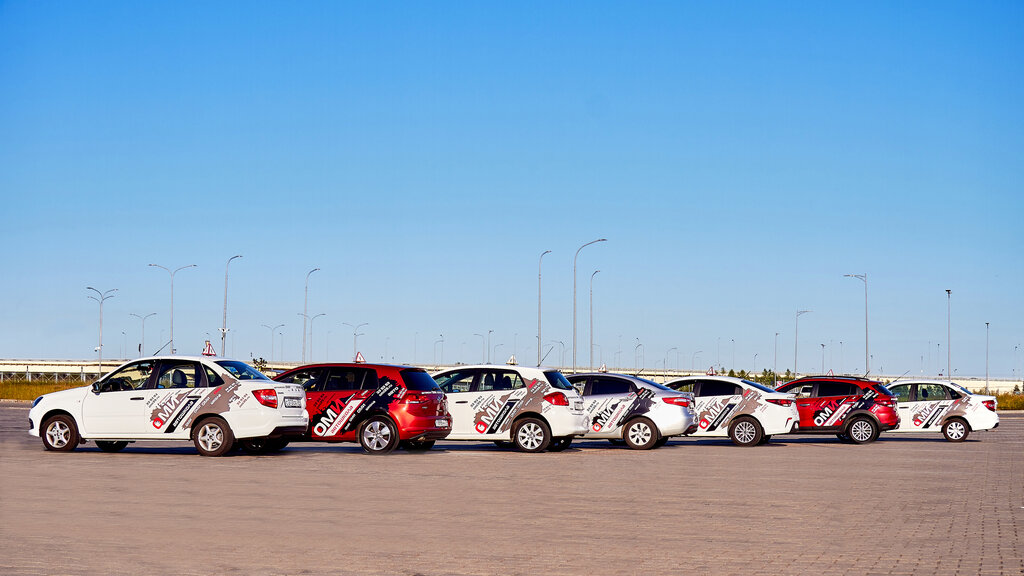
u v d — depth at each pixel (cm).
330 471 1723
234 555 945
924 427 3077
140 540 1017
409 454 2138
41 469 1702
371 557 943
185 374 2023
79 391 2067
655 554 972
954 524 1188
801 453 2383
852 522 1196
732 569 901
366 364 2145
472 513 1240
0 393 6638
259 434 1970
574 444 2661
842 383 2923
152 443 2384
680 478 1697
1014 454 2420
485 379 2286
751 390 2673
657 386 2470
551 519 1197
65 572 856
